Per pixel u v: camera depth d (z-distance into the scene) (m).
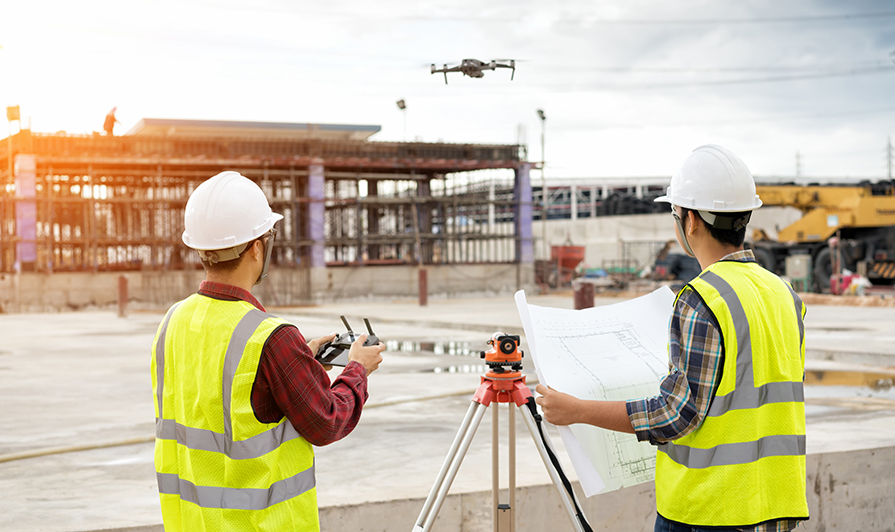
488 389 2.32
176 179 29.52
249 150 28.33
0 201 25.88
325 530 3.37
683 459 1.79
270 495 1.70
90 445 5.18
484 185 36.41
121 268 28.11
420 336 14.22
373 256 32.88
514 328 14.60
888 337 12.66
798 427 1.81
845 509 4.08
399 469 4.25
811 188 27.28
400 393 7.52
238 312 1.75
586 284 14.33
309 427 1.72
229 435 1.69
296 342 1.71
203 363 1.72
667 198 1.98
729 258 1.89
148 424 6.12
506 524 2.48
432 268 30.62
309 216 29.14
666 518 1.83
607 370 2.16
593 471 2.10
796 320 1.88
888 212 26.41
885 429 4.99
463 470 4.11
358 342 2.01
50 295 26.17
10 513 3.50
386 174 30.97
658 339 2.39
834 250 26.58
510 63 3.58
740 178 1.87
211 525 1.68
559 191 61.53
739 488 1.73
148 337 14.88
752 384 1.74
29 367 10.08
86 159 25.91
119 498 3.81
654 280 32.47
